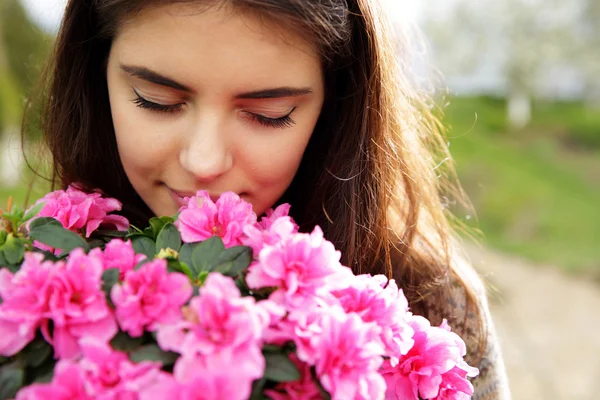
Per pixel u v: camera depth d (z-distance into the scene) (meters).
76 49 0.66
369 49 0.64
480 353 0.68
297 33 0.55
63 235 0.52
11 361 0.46
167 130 0.57
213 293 0.44
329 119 0.67
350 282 0.49
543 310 3.04
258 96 0.55
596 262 3.91
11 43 6.04
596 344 2.63
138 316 0.45
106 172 0.70
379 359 0.48
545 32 9.46
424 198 0.73
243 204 0.53
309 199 0.69
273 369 0.45
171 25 0.53
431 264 0.69
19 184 3.56
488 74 10.37
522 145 8.12
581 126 8.92
